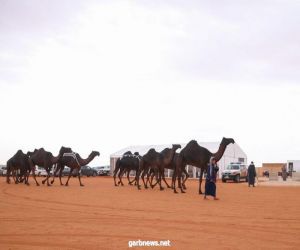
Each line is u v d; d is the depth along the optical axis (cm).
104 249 779
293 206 1507
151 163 2366
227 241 848
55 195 1917
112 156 5503
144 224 1059
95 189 2388
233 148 5088
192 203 1573
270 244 822
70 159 2745
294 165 6412
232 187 2914
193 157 2081
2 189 2345
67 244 822
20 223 1076
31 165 2783
